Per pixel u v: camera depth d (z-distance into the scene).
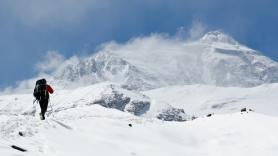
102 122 28.55
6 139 19.81
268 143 27.80
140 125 30.33
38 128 22.73
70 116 31.05
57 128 24.11
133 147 24.91
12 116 24.94
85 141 23.09
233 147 28.20
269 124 30.50
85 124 27.36
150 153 24.59
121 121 30.03
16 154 17.67
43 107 25.89
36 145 20.06
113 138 25.83
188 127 31.73
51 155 19.11
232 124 31.45
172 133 29.88
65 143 21.52
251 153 26.98
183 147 28.03
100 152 21.72
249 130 29.91
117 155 22.23
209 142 29.27
